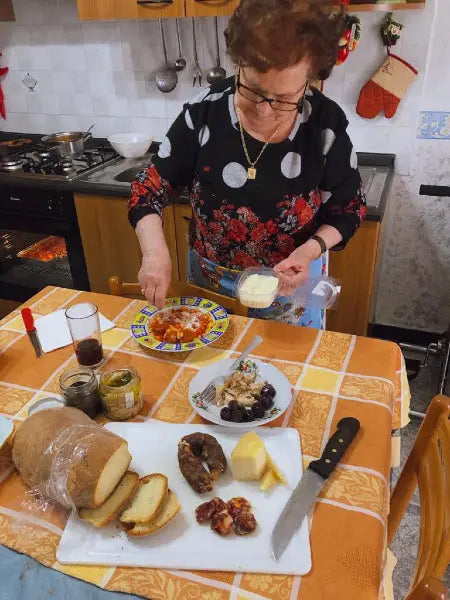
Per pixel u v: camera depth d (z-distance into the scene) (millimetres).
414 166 2336
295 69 1052
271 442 947
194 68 2502
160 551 766
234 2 1986
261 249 1451
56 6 2584
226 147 1348
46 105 2883
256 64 1030
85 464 791
